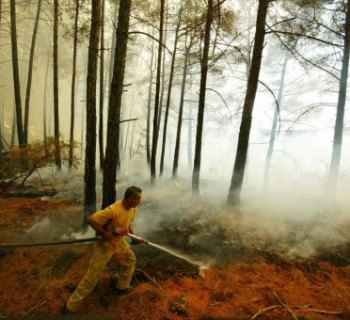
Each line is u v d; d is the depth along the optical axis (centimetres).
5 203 781
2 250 505
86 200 592
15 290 402
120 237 364
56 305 369
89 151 592
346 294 406
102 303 373
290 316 356
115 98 557
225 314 357
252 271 455
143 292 390
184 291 399
